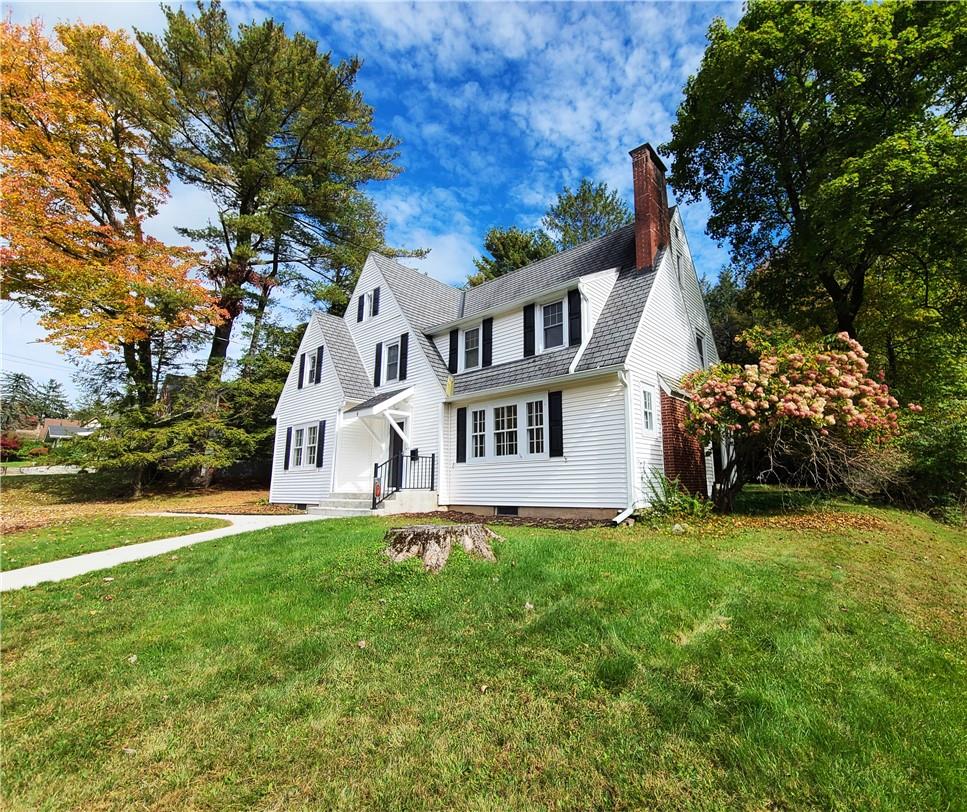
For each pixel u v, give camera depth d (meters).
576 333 11.70
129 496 20.05
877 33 12.20
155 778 2.42
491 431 12.68
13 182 16.34
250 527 10.27
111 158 19.72
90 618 4.54
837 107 13.29
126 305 18.23
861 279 14.60
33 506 17.06
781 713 2.71
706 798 2.17
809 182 13.58
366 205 26.95
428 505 13.09
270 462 25.80
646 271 12.07
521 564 5.42
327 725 2.78
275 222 23.17
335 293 24.47
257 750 2.60
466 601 4.46
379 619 4.21
